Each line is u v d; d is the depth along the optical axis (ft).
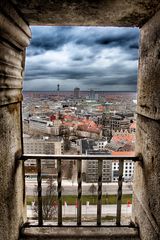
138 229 7.68
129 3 5.69
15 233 7.07
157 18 6.05
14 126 6.87
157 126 6.02
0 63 5.35
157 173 5.99
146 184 6.86
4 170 5.92
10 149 6.47
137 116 8.00
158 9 5.98
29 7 5.98
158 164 5.93
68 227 8.10
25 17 6.77
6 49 5.74
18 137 7.32
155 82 6.09
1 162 5.68
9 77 6.13
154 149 6.23
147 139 6.81
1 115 5.66
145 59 7.06
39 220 8.08
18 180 7.39
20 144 7.55
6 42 5.77
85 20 7.06
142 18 6.76
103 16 6.68
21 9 6.12
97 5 5.86
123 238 7.57
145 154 6.98
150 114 6.40
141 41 7.60
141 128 7.44
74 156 7.64
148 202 6.68
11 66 6.31
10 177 6.48
